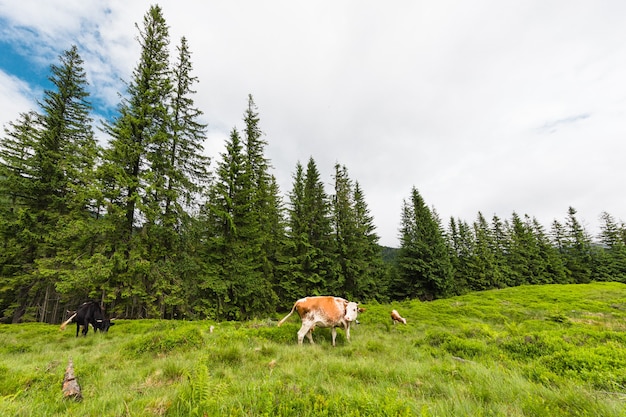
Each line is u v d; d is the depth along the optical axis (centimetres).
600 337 825
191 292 1648
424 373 525
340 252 2678
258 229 1959
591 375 502
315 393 369
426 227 3659
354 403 315
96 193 1405
